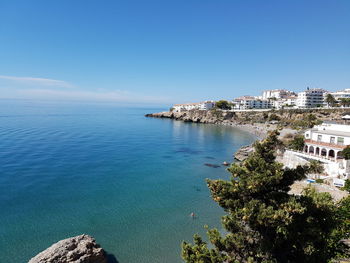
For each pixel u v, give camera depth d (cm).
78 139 8138
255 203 1067
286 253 1204
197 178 4553
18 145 6581
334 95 18675
